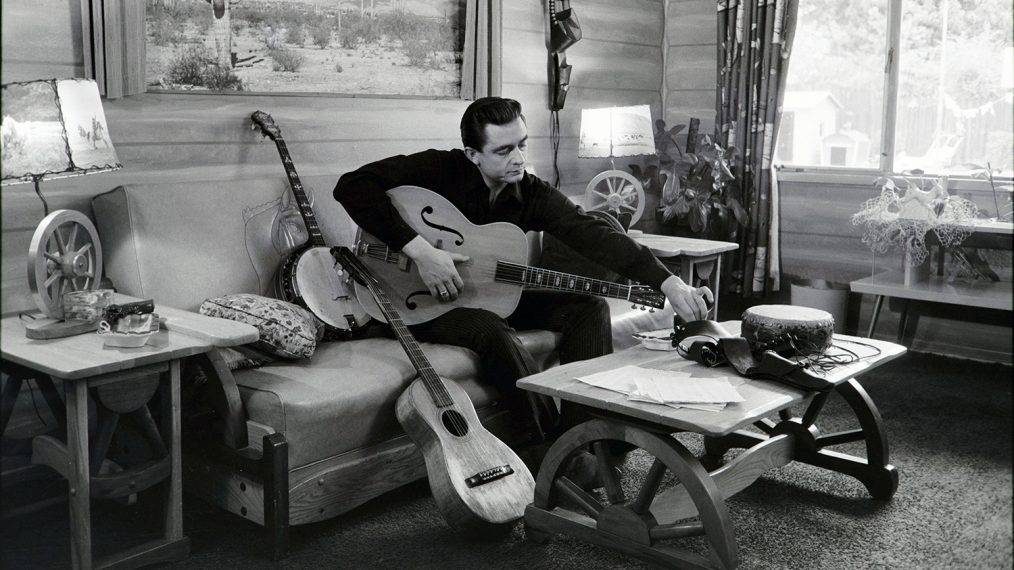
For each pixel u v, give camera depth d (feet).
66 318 6.67
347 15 9.92
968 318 12.81
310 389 6.77
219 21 8.77
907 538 6.96
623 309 9.94
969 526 7.18
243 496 6.78
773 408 5.85
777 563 6.52
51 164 6.36
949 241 12.02
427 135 11.14
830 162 14.19
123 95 8.07
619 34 14.39
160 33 8.32
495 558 6.60
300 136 9.70
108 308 6.35
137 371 6.08
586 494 6.65
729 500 7.73
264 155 9.37
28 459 7.30
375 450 7.18
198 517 7.37
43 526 7.19
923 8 13.01
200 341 6.32
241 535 7.01
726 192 14.03
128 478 6.21
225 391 6.61
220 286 8.07
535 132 13.01
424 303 8.37
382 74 10.40
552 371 6.77
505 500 6.80
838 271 14.03
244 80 9.05
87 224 6.90
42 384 6.87
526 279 8.46
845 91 13.89
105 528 7.09
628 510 6.25
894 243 12.53
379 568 6.43
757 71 13.92
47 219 6.59
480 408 8.10
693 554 6.04
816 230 14.17
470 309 8.27
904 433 9.55
